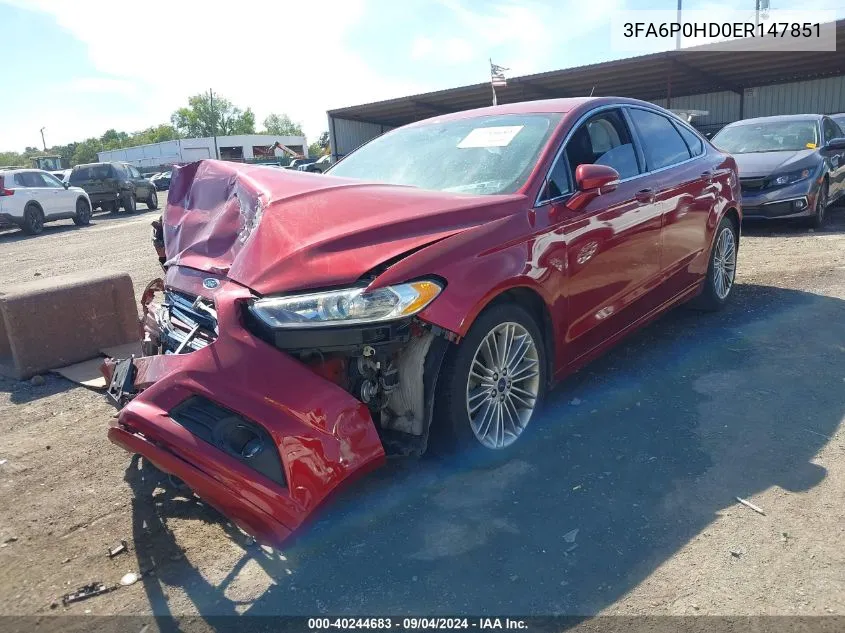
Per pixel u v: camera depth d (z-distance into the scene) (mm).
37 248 14062
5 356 5305
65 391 4699
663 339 4883
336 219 2898
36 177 18250
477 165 3682
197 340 2889
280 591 2459
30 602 2477
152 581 2564
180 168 3863
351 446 2498
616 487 2967
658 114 4738
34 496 3248
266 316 2549
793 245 8086
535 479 3064
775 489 2887
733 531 2615
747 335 4855
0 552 2799
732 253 5508
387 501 2959
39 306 4930
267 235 2861
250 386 2465
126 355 5180
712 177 5016
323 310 2508
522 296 3254
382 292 2551
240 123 112188
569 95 25859
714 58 19938
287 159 59281
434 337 2770
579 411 3746
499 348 3115
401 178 3881
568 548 2570
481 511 2840
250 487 2305
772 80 23828
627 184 3992
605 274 3721
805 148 9461
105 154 73562
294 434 2395
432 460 3188
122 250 12461
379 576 2490
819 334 4766
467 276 2807
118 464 3553
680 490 2920
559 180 3523
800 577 2346
